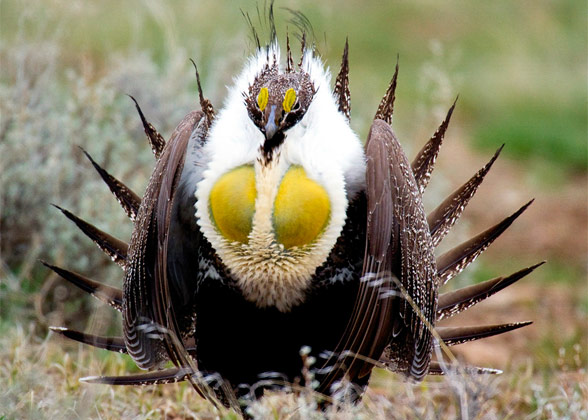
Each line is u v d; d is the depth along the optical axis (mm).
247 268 8609
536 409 10000
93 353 10656
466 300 9398
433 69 19844
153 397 10000
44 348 10484
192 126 8516
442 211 9562
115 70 14586
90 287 9219
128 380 8984
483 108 25766
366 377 8844
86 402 8055
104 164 12594
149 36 19734
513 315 14531
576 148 23594
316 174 8664
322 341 8852
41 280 12125
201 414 9781
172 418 9656
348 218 8750
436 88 23500
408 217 8328
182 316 9188
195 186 8828
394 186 8242
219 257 8680
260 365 8938
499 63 28078
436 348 8281
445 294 9438
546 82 27266
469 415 7863
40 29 14023
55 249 11938
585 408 9828
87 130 12672
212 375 8820
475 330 9359
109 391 9641
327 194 8625
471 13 30406
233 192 8594
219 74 14461
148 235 8406
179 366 8656
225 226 8609
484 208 20375
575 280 16797
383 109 9430
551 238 19016
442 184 15055
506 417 9445
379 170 8133
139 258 8492
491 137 24031
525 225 19672
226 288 8742
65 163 12383
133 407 9430
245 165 8727
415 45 28219
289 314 8781
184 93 13875
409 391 8625
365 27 28281
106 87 13914
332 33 27547
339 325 8820
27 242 12273
